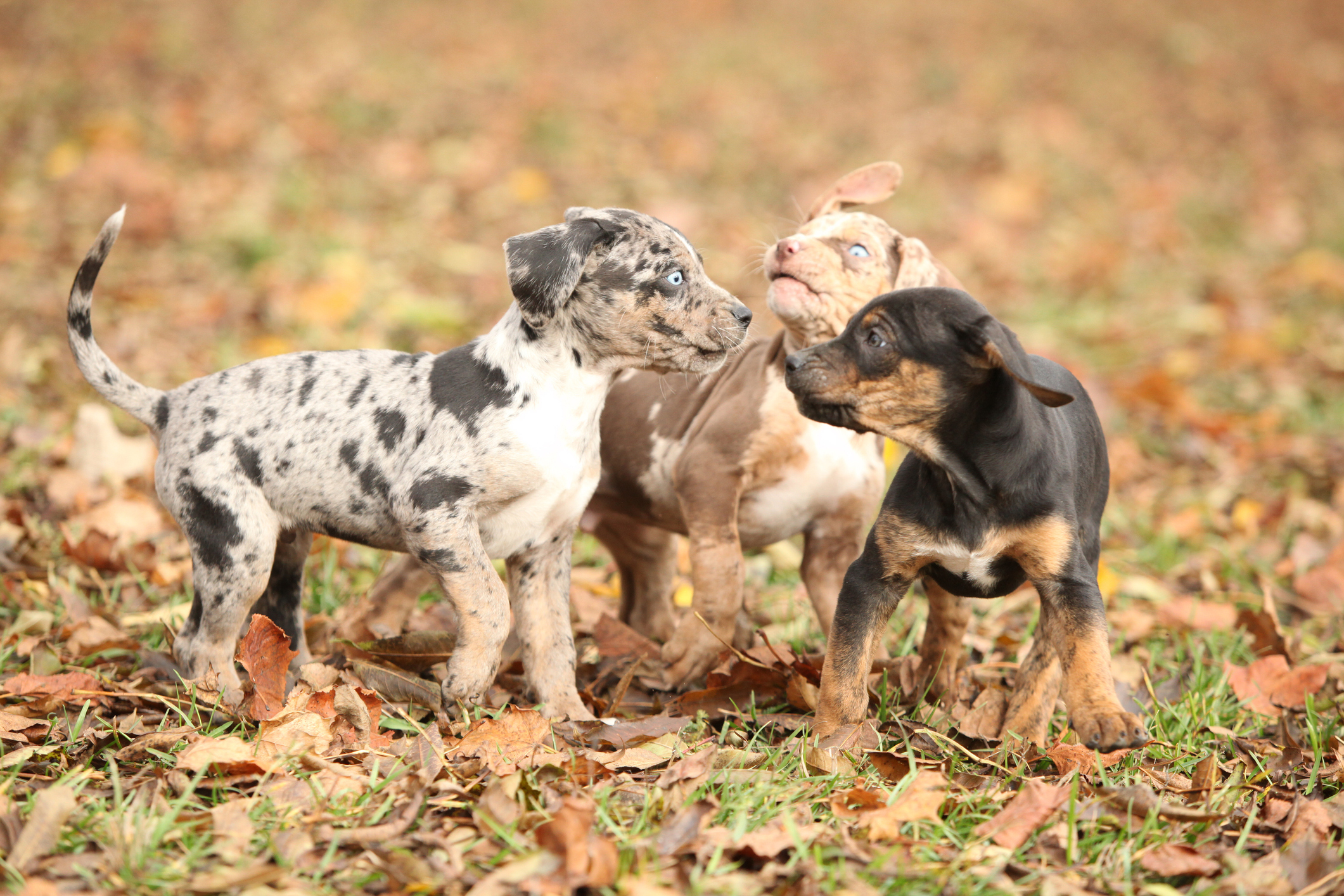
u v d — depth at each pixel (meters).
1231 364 14.40
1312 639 8.29
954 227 18.80
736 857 4.82
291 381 6.39
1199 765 5.77
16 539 8.45
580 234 6.07
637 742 5.95
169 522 9.20
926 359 5.58
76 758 5.62
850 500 7.41
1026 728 6.16
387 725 5.97
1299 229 19.66
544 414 6.20
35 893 4.35
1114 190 21.17
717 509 7.11
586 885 4.54
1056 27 29.86
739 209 18.62
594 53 25.42
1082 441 6.39
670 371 6.39
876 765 5.66
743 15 28.80
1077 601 5.70
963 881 4.69
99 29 22.38
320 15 25.30
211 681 6.21
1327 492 11.05
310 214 16.66
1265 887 4.73
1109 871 4.87
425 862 4.65
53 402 11.10
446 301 14.50
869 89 24.84
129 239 15.45
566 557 6.64
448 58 23.92
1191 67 27.83
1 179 16.52
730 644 6.91
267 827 4.94
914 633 7.95
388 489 6.19
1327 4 32.88
